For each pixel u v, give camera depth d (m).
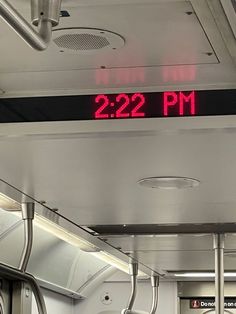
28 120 3.34
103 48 2.90
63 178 4.61
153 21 2.64
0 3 1.94
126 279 10.75
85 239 7.31
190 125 3.21
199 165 4.18
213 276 10.38
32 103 3.35
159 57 2.98
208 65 3.04
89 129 3.30
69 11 2.57
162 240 7.15
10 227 7.10
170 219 6.18
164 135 3.43
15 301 5.27
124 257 8.55
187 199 5.25
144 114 3.24
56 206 5.62
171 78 3.16
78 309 10.79
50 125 3.32
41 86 3.29
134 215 5.99
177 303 10.91
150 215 5.98
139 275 10.38
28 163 4.21
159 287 11.01
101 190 4.97
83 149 3.82
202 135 3.44
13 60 3.05
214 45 2.84
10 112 3.36
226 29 2.66
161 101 3.24
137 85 3.25
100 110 3.28
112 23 2.67
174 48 2.89
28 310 5.42
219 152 3.86
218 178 4.51
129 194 5.10
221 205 5.48
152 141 3.60
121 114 3.25
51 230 7.02
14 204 5.67
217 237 6.84
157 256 8.37
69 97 3.32
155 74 3.14
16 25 2.05
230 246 7.49
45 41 2.25
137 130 3.26
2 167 4.34
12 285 5.30
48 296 9.59
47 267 8.80
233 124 3.18
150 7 2.53
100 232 6.90
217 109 3.19
